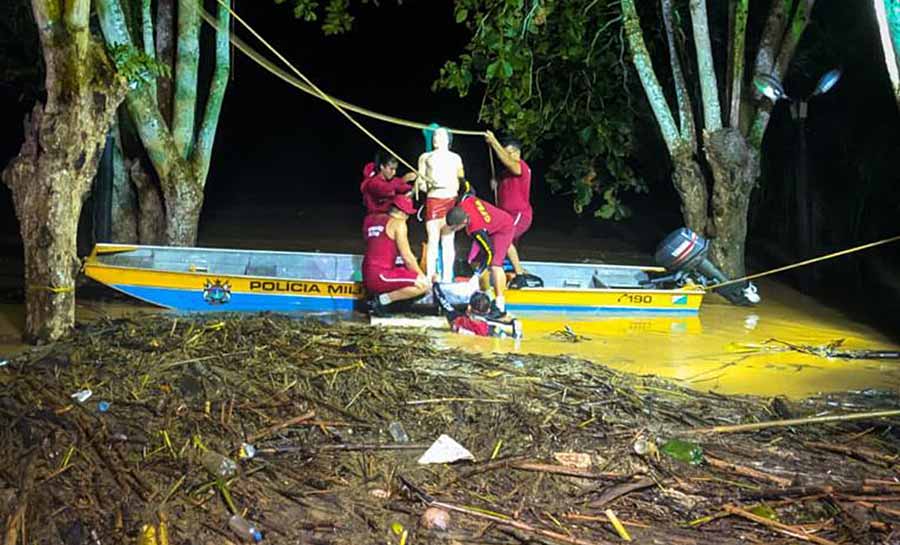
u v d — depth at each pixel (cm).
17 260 1296
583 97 1394
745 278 1193
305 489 614
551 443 695
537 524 590
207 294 1053
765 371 938
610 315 1149
